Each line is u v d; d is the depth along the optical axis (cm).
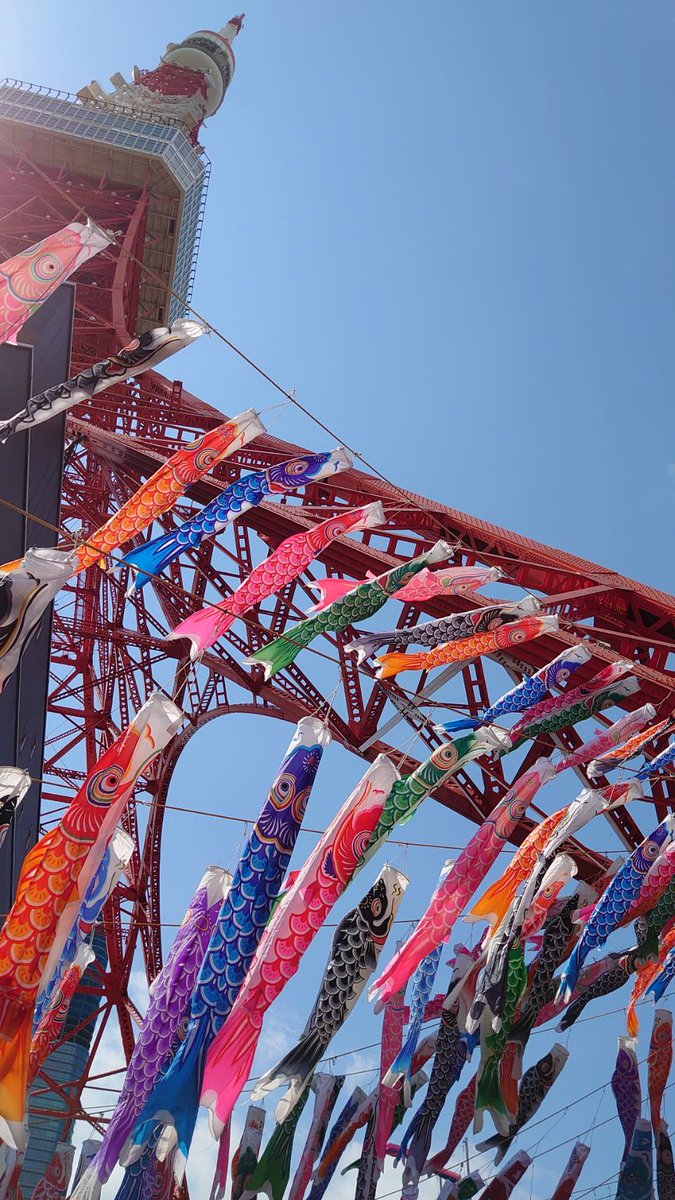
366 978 1407
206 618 1764
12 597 1156
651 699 2394
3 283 1336
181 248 7388
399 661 1880
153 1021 1309
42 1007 1405
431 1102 1648
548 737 2542
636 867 1828
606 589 2983
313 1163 1656
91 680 4981
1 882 2012
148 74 10075
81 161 7256
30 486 1811
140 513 1698
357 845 1416
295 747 1417
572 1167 2027
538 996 1798
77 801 1233
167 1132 1237
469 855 1720
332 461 1770
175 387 4862
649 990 1973
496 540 3181
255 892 1334
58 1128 4622
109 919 4322
